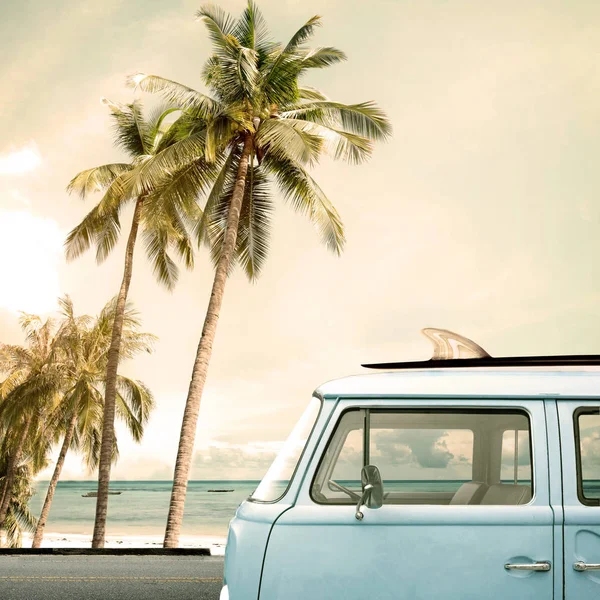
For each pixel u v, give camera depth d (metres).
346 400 4.13
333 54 19.42
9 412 34.25
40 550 13.47
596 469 3.97
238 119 18.83
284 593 3.87
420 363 4.55
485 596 3.81
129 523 110.56
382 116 19.28
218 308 19.17
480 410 4.08
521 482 4.02
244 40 20.09
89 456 37.75
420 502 4.13
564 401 4.09
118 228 24.88
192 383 18.73
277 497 4.04
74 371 35.72
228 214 20.94
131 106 24.73
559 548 3.84
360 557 3.87
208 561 11.96
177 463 18.34
